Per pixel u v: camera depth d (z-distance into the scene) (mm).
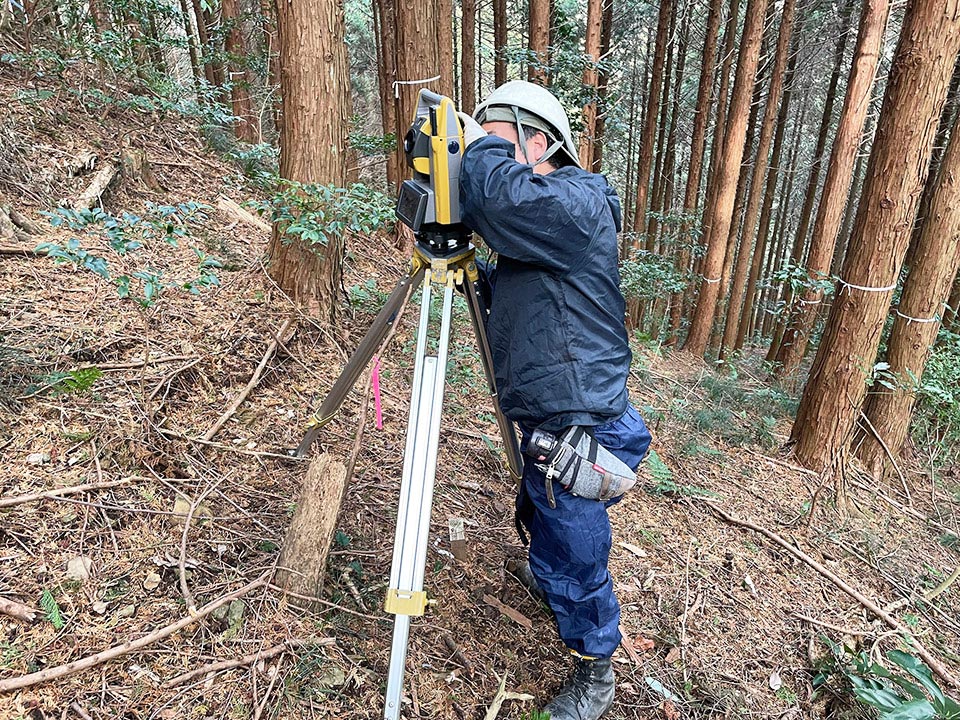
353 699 1534
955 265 4176
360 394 2803
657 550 2686
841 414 4031
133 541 1703
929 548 3686
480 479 2637
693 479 3477
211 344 2555
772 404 5535
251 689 1452
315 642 1594
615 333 1585
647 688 1983
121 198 3600
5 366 2010
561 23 6762
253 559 1788
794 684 2246
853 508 3838
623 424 1717
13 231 2719
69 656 1377
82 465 1829
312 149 2895
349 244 4676
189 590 1629
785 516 3436
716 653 2230
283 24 2764
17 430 1860
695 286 10117
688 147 15781
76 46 4555
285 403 2525
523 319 1526
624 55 11898
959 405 3988
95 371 2146
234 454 2166
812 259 6918
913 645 2607
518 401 1600
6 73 3963
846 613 2730
